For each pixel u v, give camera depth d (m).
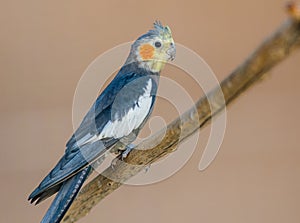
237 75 4.04
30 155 4.85
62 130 4.88
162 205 4.82
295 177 4.88
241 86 4.05
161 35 4.34
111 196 4.81
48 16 4.92
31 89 4.89
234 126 4.91
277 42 4.00
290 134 4.92
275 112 4.94
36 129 4.87
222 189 4.85
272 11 4.96
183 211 4.82
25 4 4.91
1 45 4.89
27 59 4.90
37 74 4.90
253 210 4.85
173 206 4.82
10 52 4.90
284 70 4.96
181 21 4.93
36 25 4.91
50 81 4.90
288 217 4.85
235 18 4.94
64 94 4.90
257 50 4.02
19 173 4.83
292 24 3.99
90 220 4.79
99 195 4.22
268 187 4.87
